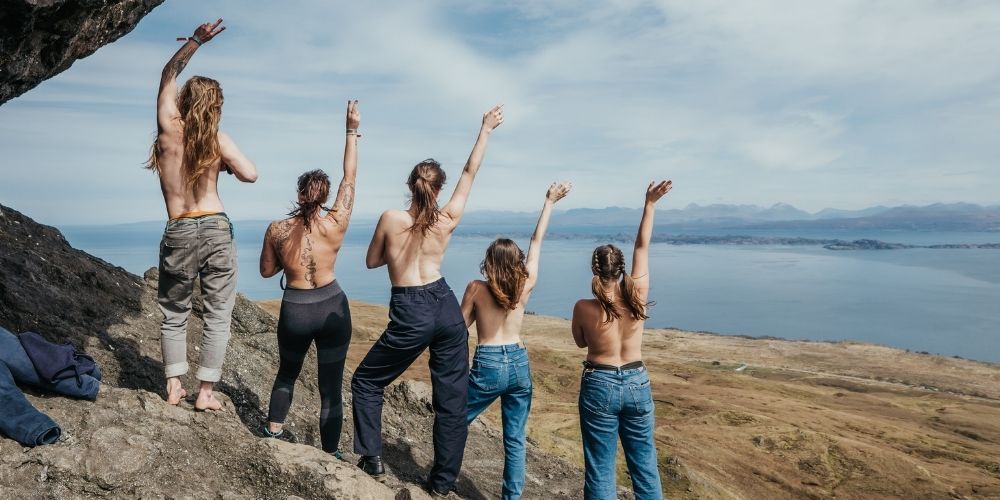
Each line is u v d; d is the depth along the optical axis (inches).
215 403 158.4
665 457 643.5
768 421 1616.6
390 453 230.5
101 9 177.8
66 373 142.1
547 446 567.2
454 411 174.6
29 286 212.4
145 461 134.3
